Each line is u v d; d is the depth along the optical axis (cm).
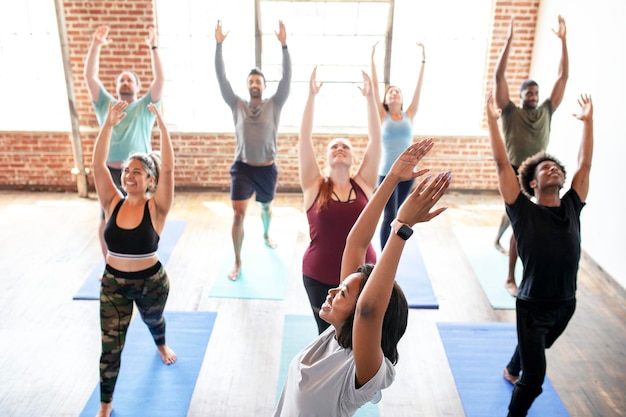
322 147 662
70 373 353
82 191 652
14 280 463
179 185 678
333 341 167
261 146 471
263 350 379
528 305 287
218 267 491
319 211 313
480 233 571
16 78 655
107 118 310
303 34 639
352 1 624
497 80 470
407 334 400
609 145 481
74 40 621
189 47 641
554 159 302
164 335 357
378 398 174
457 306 438
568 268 280
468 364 366
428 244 545
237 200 470
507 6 620
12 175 670
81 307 427
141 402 326
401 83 658
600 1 494
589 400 337
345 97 665
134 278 307
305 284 319
